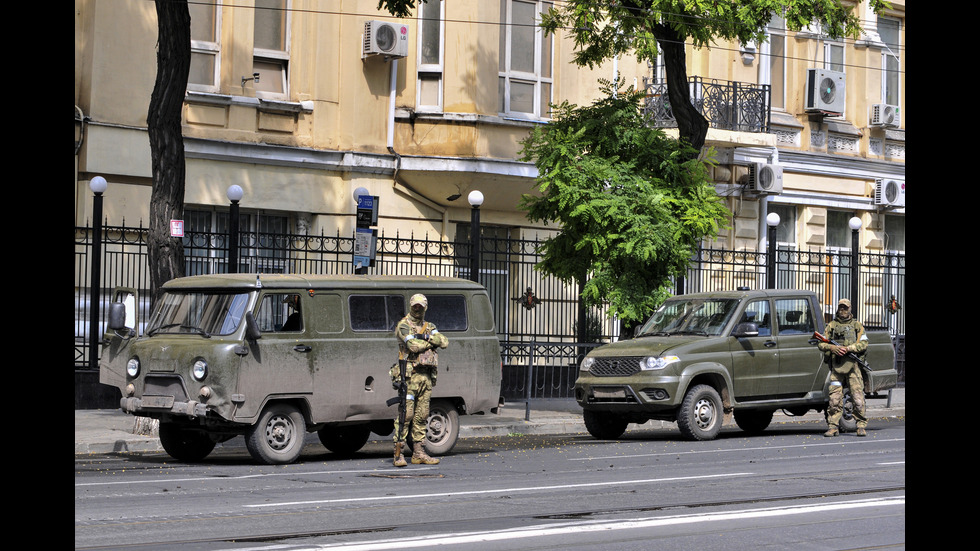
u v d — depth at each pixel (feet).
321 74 90.27
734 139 108.17
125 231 77.10
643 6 77.51
